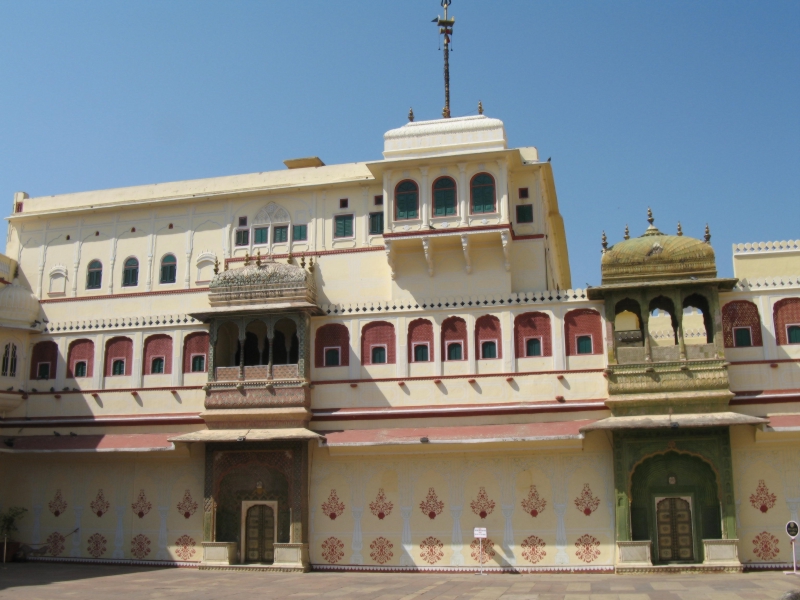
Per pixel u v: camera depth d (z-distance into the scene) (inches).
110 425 1102.4
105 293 1195.9
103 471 1086.4
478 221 1051.9
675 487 925.8
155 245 1195.9
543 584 817.5
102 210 1218.0
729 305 966.4
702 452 912.3
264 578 909.8
